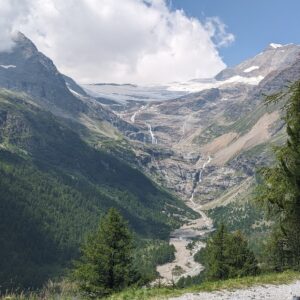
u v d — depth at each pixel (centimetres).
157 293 2273
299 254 3678
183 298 2120
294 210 2741
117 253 4375
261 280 2578
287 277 2695
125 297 2294
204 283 2547
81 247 4675
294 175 2659
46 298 3541
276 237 3894
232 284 2447
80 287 4231
